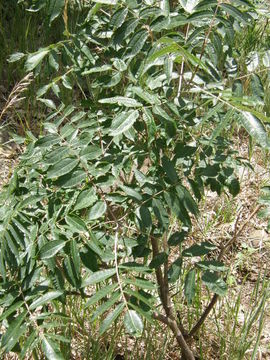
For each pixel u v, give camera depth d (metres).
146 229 1.88
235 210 3.67
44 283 1.79
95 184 1.81
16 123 4.04
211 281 1.89
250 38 4.55
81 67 2.21
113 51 2.11
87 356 2.57
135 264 1.78
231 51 2.16
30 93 4.32
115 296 1.62
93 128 1.95
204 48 1.95
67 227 1.72
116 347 2.76
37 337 1.70
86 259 1.78
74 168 1.82
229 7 1.87
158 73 2.04
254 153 4.18
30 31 4.80
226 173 2.06
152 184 1.87
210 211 3.64
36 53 2.15
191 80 1.97
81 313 2.84
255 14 2.17
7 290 1.82
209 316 2.93
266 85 4.38
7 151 3.90
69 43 2.20
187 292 1.89
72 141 1.84
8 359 2.54
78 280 1.74
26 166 2.00
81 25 2.17
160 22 1.90
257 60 2.17
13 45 4.64
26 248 1.79
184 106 1.94
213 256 3.36
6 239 1.77
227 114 1.62
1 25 4.74
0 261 1.76
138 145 1.97
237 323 2.87
